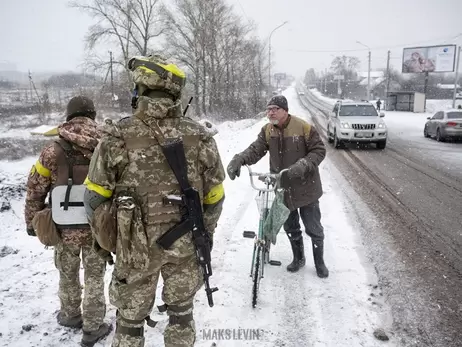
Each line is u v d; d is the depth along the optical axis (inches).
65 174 117.7
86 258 124.3
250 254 200.1
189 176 92.1
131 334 94.0
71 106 121.4
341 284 172.4
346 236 232.5
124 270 88.3
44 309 145.3
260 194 164.4
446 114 761.6
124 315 92.4
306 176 171.2
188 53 1376.7
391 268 190.5
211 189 98.7
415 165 491.2
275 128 171.5
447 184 384.5
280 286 169.3
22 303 148.8
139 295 91.7
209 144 95.9
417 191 353.4
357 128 623.5
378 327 142.1
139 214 87.3
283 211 160.7
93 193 88.7
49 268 178.2
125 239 85.9
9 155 512.1
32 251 197.6
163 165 89.2
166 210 89.1
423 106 1844.2
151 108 89.3
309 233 177.8
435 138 784.9
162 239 88.7
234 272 179.9
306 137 169.8
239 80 1562.5
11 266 179.5
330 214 275.7
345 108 680.4
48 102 1157.1
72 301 133.8
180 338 95.7
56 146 117.6
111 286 92.3
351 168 464.1
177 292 94.7
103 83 1381.6
